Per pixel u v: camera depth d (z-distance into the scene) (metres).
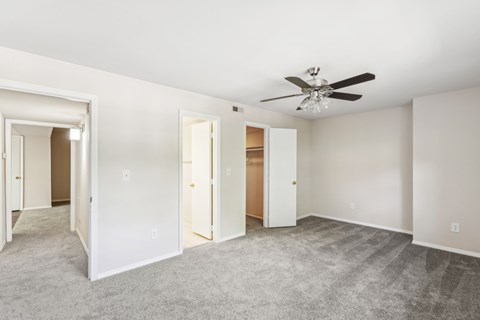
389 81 2.90
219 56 2.26
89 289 2.33
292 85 3.07
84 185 3.41
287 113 4.84
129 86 2.77
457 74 2.68
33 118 3.84
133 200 2.80
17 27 1.77
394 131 4.29
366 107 4.29
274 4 1.50
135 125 2.82
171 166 3.14
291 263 2.92
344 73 2.64
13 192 6.14
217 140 3.71
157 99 3.01
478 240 3.13
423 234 3.54
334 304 2.09
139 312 1.98
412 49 2.09
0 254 3.23
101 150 2.57
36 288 2.35
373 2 1.47
